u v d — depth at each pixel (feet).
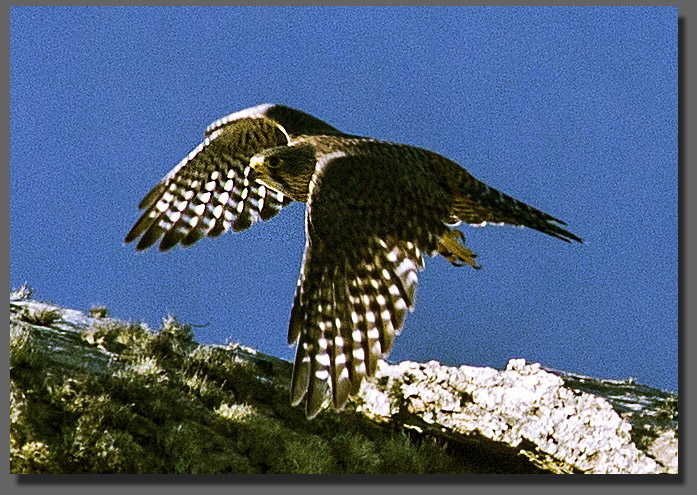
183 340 56.29
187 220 32.19
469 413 51.06
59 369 47.60
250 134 31.91
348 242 25.43
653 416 48.85
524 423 49.67
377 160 26.27
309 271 25.27
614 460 46.88
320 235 25.44
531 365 51.37
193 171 32.30
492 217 27.63
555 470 48.91
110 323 53.72
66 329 53.16
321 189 25.70
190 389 50.67
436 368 53.06
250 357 55.88
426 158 26.99
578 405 49.11
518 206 27.37
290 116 30.83
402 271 25.54
